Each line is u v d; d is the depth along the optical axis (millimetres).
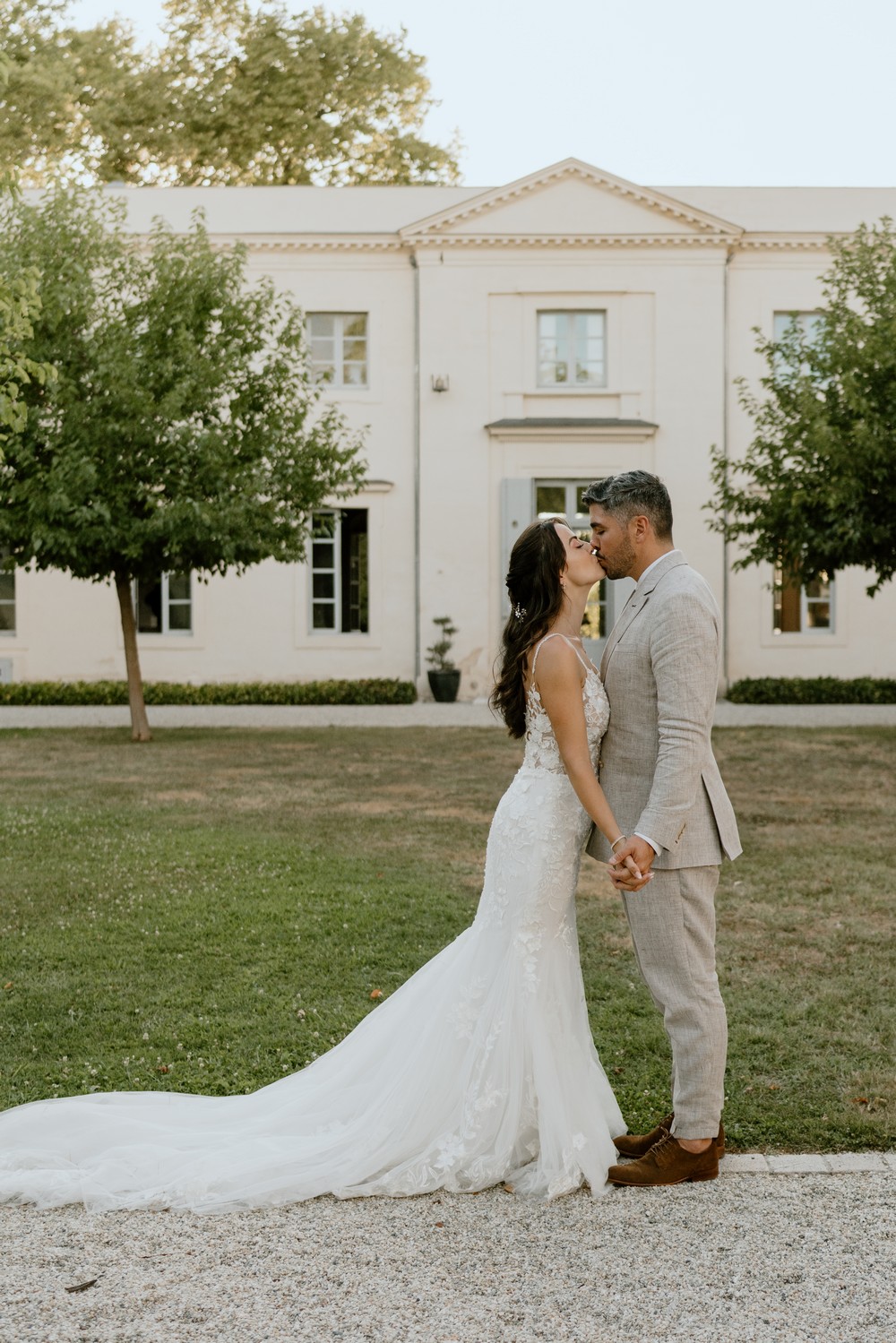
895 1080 4016
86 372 13875
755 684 20141
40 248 13727
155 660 21094
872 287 14570
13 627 21297
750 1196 3145
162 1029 4562
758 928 6059
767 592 20891
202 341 14312
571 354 20766
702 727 3162
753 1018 4695
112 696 20156
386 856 7852
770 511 14461
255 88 27938
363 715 18109
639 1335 2467
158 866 7484
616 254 20438
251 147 28266
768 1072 4125
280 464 14508
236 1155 3277
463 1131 3252
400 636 21062
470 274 20500
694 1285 2678
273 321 15094
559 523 3424
